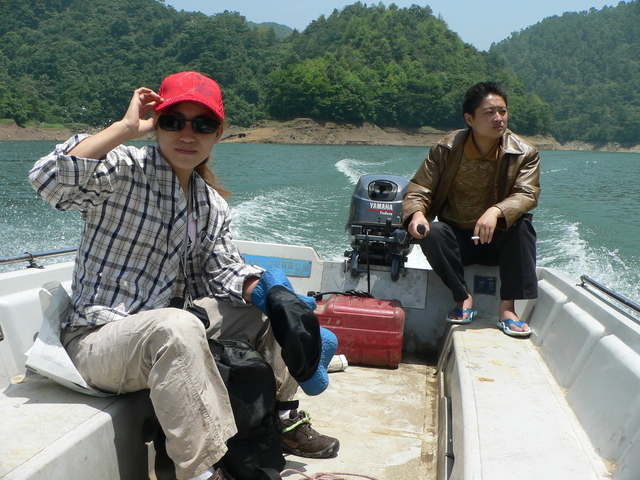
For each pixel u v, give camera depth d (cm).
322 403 292
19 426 179
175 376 175
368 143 10538
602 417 193
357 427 269
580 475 173
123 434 196
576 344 242
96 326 199
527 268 308
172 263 213
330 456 240
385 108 11375
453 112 11912
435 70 14125
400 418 280
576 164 3984
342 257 799
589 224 1219
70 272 277
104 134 191
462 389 230
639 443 167
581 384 219
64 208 193
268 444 198
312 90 10619
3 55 14650
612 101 17950
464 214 342
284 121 10788
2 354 221
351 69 12794
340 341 340
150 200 204
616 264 841
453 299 354
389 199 383
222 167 2850
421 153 4944
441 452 234
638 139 15438
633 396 183
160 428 196
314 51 15912
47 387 208
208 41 13962
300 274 380
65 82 13050
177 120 200
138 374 185
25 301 238
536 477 171
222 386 184
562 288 304
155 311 184
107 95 12156
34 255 258
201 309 204
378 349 339
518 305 340
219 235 229
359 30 15512
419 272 370
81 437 175
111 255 202
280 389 231
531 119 12656
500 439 192
